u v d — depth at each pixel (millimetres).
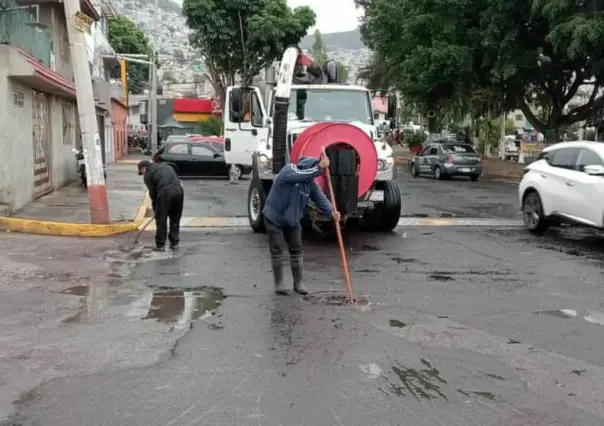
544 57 29766
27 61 13273
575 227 13656
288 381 5039
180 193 10594
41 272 8766
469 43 30672
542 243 11695
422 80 31703
